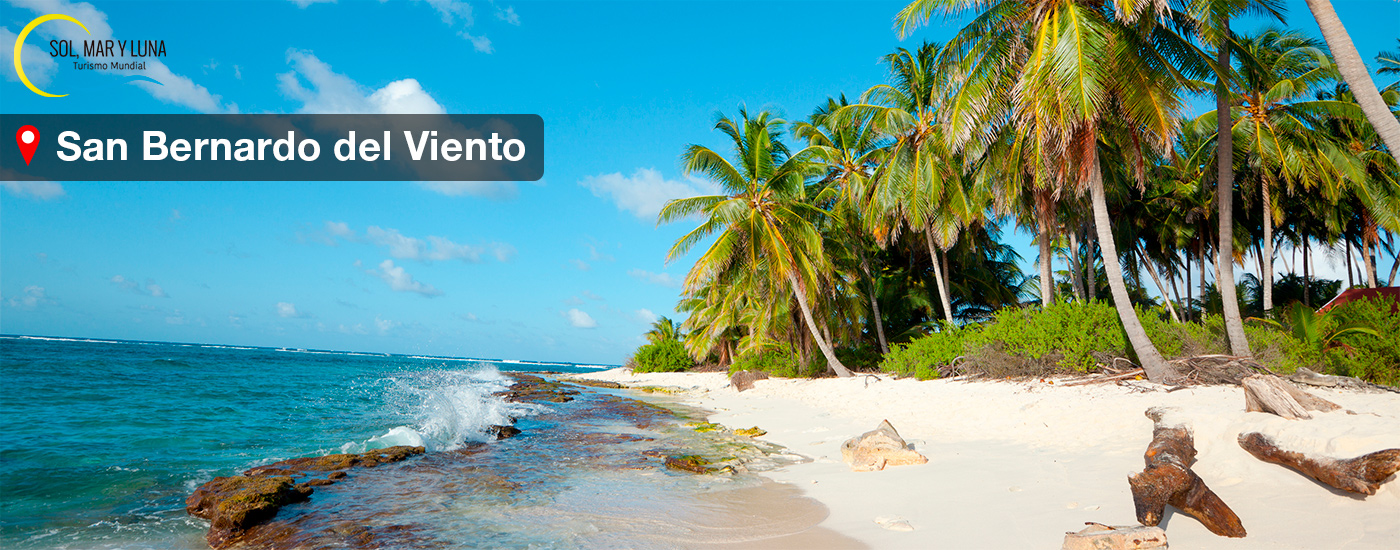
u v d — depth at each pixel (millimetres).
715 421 14594
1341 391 10086
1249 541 4258
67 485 7227
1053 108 12688
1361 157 19578
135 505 6465
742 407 18359
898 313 28844
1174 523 4664
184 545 5309
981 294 28891
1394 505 4422
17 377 22984
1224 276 13367
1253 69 17406
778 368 29234
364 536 5410
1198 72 13461
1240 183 21156
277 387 24375
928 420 11836
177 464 8539
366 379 32594
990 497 6047
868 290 27953
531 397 21578
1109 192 20844
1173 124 12734
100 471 7969
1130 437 8023
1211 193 21688
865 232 25156
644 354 49000
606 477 7844
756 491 7016
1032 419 10289
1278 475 5465
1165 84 12875
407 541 5281
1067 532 4715
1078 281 21750
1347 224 24297
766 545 5066
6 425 11672
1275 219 21266
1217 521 4426
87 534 5520
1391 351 12047
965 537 4949
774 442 10992
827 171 26312
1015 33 13820
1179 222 24609
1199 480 4641
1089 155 12773
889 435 8312
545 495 6867
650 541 5234
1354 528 4270
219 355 72750
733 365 33906
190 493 6969
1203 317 24422
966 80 14445
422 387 26672
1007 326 16797
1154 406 8969
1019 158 15891
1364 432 5176
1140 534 4074
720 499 6645
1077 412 9953
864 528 5418
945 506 5895
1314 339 13117
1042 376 14742
